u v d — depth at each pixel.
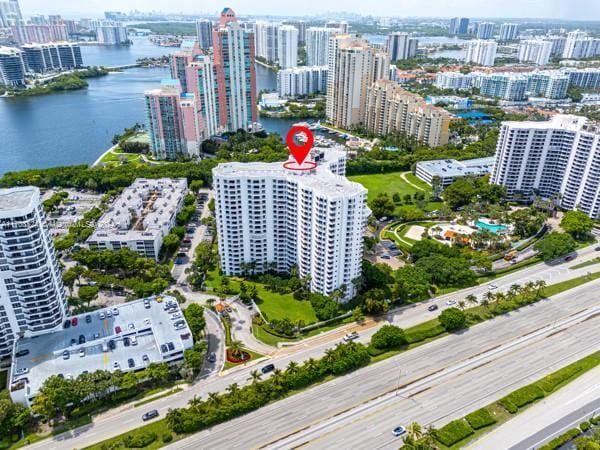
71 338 182.12
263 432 148.12
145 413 155.25
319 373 169.50
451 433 145.25
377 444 144.50
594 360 181.38
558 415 155.62
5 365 176.25
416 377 172.25
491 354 185.00
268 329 197.38
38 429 149.12
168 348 174.38
